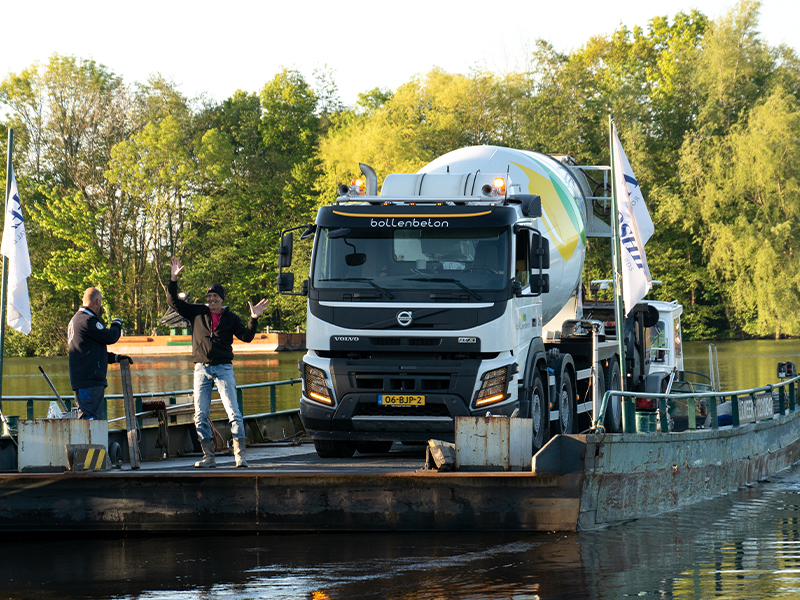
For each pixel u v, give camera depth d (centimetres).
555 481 2420
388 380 3002
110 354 3081
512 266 3038
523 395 3102
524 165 4162
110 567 2203
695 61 18000
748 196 16050
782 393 4144
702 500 3138
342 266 3073
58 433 2597
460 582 2031
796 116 15275
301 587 2002
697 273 17875
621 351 3503
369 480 2467
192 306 2830
